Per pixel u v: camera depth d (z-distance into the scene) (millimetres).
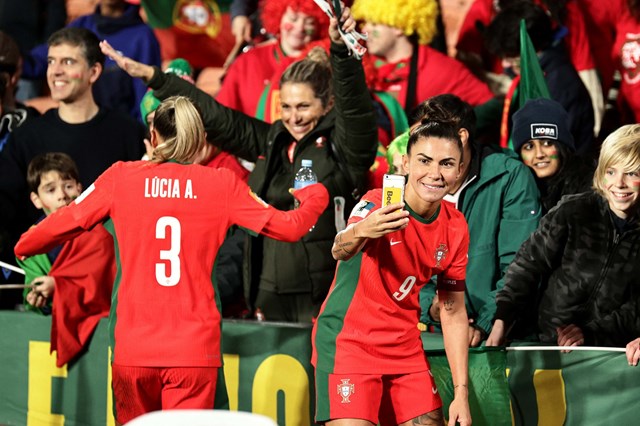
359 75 17469
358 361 14234
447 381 15609
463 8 26000
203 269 15062
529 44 20922
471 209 17797
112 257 19250
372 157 18203
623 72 24203
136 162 15203
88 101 22172
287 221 15234
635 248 15625
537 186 18078
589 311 16078
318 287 18203
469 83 22844
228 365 18266
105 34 26781
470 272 17766
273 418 17922
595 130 24391
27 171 21250
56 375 19516
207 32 28062
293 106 18328
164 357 14797
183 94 19375
